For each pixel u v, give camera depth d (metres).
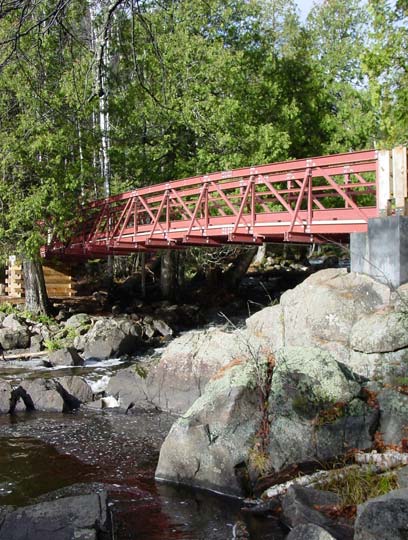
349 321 10.41
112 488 7.90
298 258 34.62
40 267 23.30
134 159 23.23
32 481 8.27
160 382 12.41
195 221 16.55
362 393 8.20
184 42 21.12
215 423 7.95
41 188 19.78
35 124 17.72
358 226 12.02
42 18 5.82
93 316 22.81
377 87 12.63
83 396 12.94
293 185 23.00
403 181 10.92
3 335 19.45
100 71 5.72
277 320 11.52
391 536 4.71
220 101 21.66
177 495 7.61
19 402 12.38
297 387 8.02
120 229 21.59
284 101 23.94
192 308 23.91
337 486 6.60
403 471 6.40
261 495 7.21
